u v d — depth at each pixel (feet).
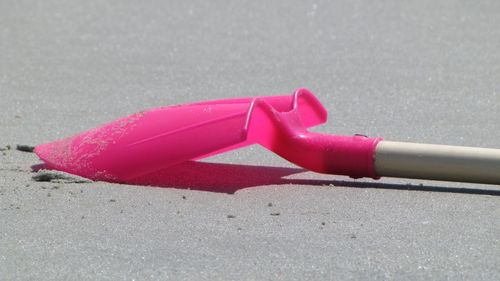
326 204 2.80
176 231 2.62
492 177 2.85
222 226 2.65
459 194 2.89
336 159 2.96
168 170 3.07
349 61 4.46
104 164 2.97
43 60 4.48
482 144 3.35
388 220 2.69
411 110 3.75
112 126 3.05
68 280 2.39
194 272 2.41
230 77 4.25
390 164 2.91
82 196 2.85
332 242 2.56
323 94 3.99
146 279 2.39
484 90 4.01
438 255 2.49
